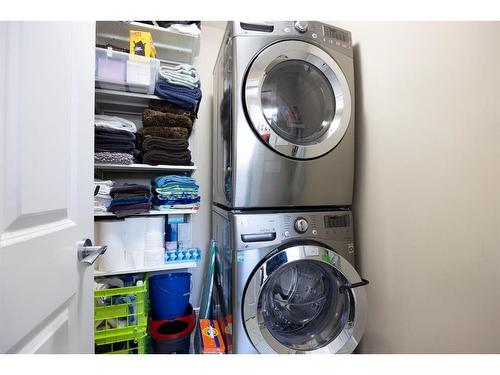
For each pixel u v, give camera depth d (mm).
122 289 1224
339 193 1167
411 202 940
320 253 1058
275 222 1057
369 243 1157
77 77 695
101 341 1166
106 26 1352
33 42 509
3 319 415
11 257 433
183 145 1384
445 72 810
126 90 1336
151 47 1334
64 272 613
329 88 1191
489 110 692
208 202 1790
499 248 675
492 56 687
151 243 1368
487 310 704
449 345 804
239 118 1029
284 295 1190
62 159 617
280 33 1075
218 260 1372
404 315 971
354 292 1085
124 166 1282
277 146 1060
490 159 691
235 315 998
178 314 1426
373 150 1128
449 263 802
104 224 1283
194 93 1431
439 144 831
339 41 1168
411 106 934
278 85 1148
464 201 758
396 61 999
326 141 1130
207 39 1803
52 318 572
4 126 431
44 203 537
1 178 422
